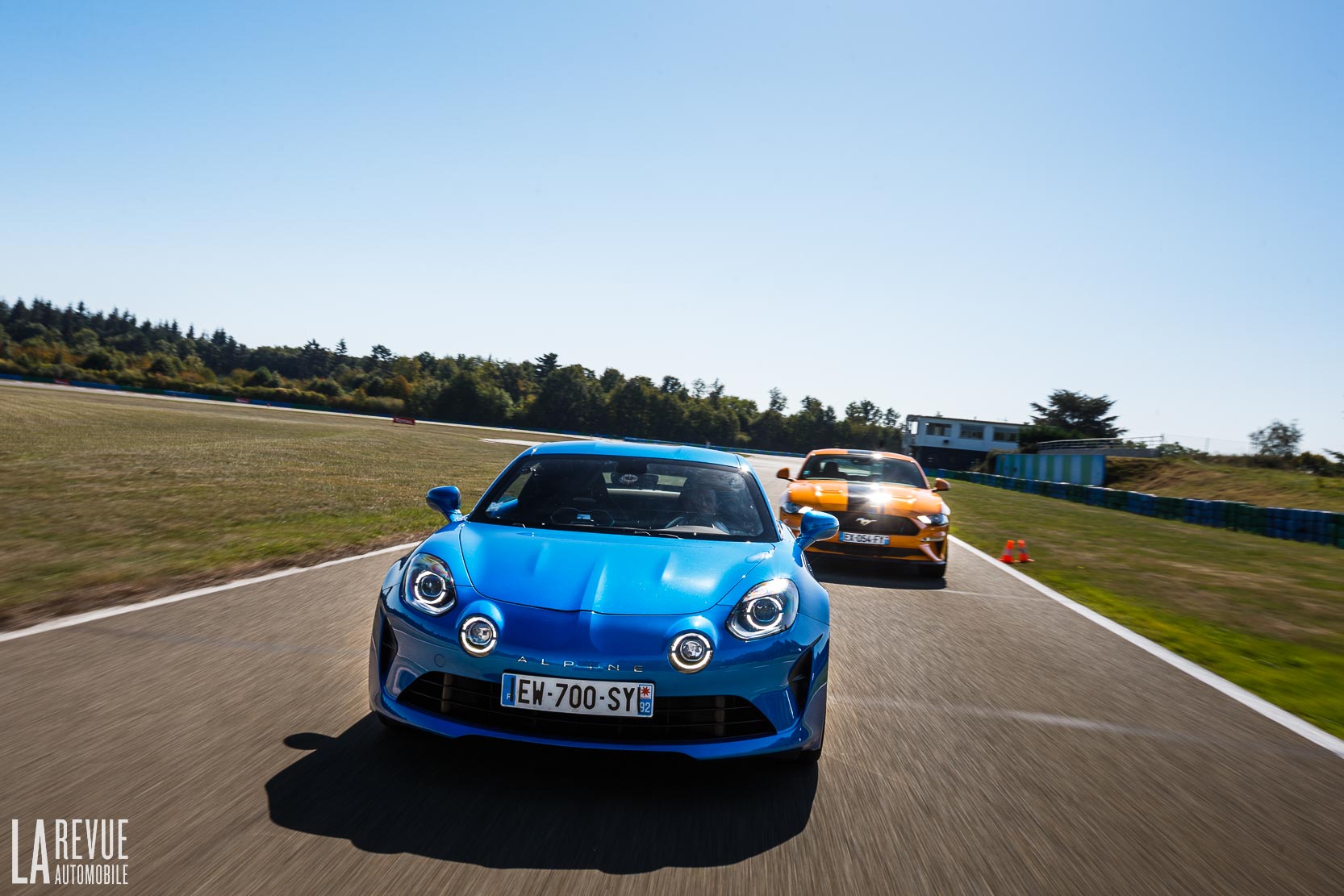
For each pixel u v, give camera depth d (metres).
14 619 4.46
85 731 2.94
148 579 5.68
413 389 120.38
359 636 4.49
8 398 43.12
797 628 2.90
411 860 2.16
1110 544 13.45
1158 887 2.27
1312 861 2.47
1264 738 3.69
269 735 2.99
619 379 137.62
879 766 3.06
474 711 2.68
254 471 15.38
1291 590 9.45
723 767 2.95
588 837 2.35
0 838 2.17
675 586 2.90
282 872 2.06
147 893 1.94
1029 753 3.30
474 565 2.97
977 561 9.95
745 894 2.10
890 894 2.14
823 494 8.03
